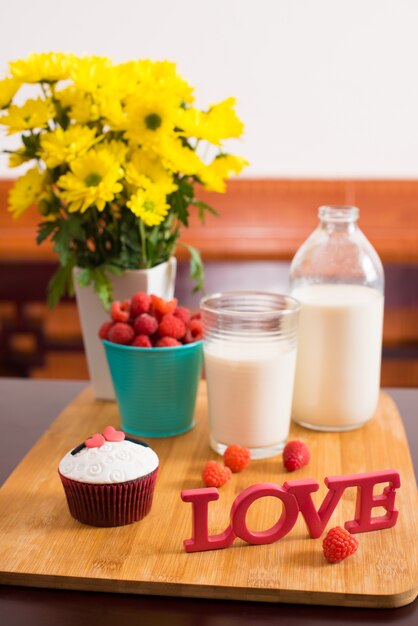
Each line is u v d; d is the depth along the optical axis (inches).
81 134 48.5
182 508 43.3
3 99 49.3
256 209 86.4
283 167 87.4
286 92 85.4
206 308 46.9
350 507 43.4
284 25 83.7
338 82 85.0
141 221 49.7
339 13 83.2
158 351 47.5
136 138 48.8
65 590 39.6
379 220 86.5
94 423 50.2
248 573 39.6
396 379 89.0
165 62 50.1
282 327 46.4
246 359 46.2
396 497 43.9
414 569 39.8
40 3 83.6
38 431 49.8
